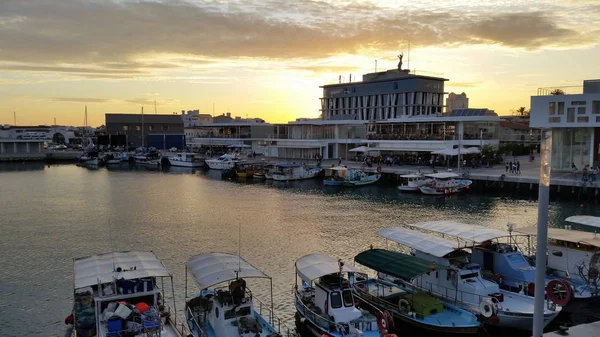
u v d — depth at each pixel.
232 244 42.72
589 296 27.41
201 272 24.00
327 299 24.02
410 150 97.31
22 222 52.69
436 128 96.88
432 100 134.50
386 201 66.00
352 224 50.69
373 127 108.44
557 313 24.48
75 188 81.94
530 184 69.38
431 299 25.92
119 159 133.50
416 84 130.50
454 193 71.00
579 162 75.56
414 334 25.47
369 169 89.00
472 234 30.09
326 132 117.69
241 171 97.88
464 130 96.62
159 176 102.31
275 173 91.69
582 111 72.31
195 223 51.88
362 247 41.41
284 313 27.83
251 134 142.38
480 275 27.33
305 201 66.62
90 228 49.53
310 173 91.81
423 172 81.38
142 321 20.83
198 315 24.81
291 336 24.22
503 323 24.27
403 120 101.50
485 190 73.88
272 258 38.25
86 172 111.81
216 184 87.25
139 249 41.19
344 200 67.25
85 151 145.50
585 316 27.09
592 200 62.44
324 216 55.22
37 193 75.62
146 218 54.81
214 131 155.38
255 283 32.38
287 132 127.00
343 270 25.41
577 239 29.59
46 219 54.34
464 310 25.12
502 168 85.88
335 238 44.59
